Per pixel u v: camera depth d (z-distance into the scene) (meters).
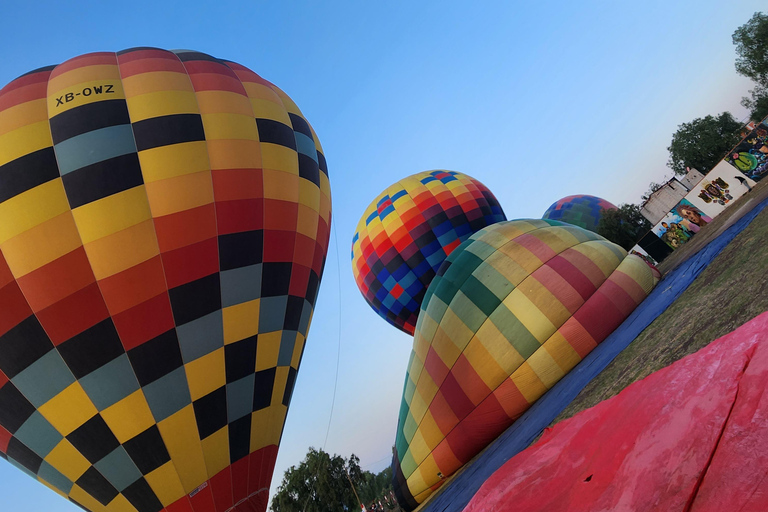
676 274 11.75
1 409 8.30
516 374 11.59
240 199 10.15
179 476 8.69
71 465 8.52
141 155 9.41
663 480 3.18
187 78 10.97
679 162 44.66
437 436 12.52
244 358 9.64
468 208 23.75
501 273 12.91
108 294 8.53
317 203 12.30
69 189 8.71
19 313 8.12
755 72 36.16
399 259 23.28
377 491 64.06
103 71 10.26
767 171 20.20
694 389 4.01
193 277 9.23
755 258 6.88
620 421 4.60
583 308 11.86
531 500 4.49
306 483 43.72
